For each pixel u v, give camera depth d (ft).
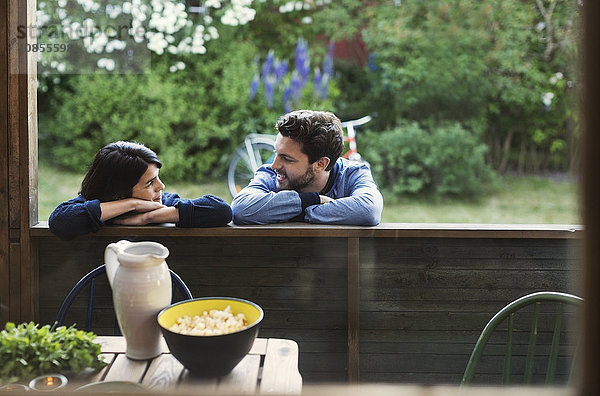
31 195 6.70
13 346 3.72
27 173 6.61
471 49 23.07
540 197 20.81
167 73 23.47
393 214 20.45
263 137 20.86
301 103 23.62
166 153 23.11
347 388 2.64
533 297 4.99
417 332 6.93
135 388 3.51
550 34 22.33
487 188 22.36
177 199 7.01
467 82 23.03
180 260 6.91
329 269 6.93
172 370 4.07
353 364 6.90
